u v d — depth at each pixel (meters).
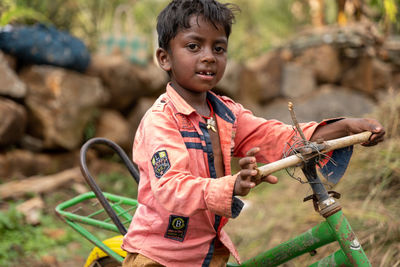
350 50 6.03
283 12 8.44
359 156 2.73
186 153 1.20
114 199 1.79
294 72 6.23
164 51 1.36
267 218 2.86
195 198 1.08
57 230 3.27
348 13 5.80
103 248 1.59
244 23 8.30
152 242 1.32
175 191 1.10
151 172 1.19
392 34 5.96
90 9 5.76
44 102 4.34
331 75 6.31
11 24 4.43
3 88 4.04
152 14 6.69
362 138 1.25
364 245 2.14
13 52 4.25
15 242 2.98
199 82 1.27
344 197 2.54
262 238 2.67
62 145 4.44
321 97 6.08
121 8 5.39
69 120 4.46
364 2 5.25
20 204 3.50
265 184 3.53
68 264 2.86
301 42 6.42
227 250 1.45
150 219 1.33
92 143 1.67
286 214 2.80
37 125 4.35
